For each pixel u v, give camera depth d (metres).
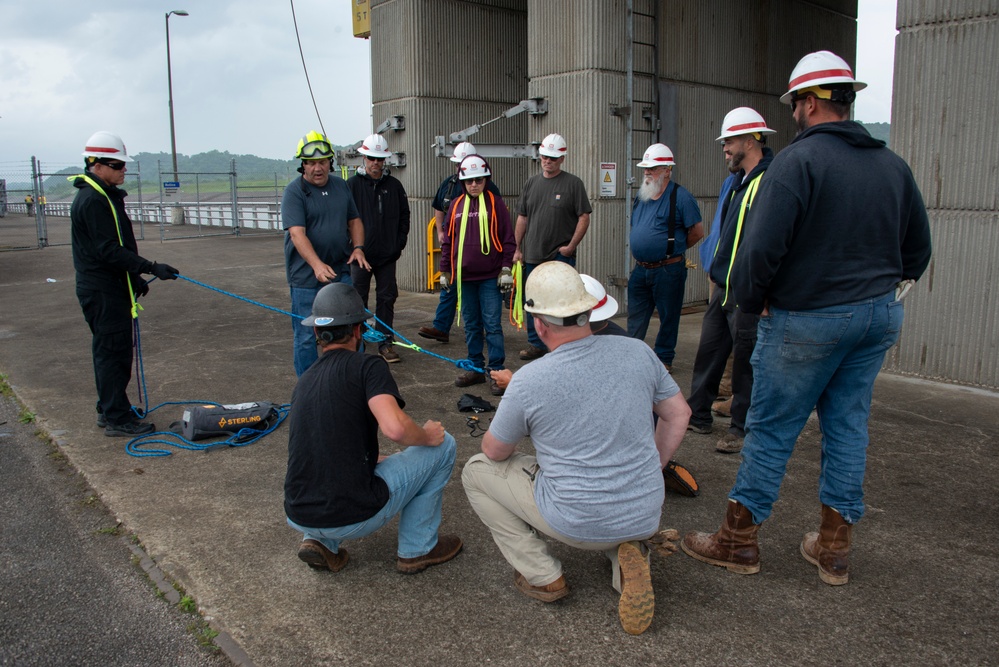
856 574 3.10
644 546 2.84
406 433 2.80
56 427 4.98
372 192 6.52
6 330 8.09
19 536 3.54
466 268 5.75
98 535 3.55
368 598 2.99
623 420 2.61
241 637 2.76
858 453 2.94
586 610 2.89
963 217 5.52
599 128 8.20
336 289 3.00
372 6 10.74
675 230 5.52
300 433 2.91
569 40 8.20
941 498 3.78
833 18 11.35
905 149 5.71
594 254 8.38
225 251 15.84
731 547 3.12
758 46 10.07
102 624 2.86
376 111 11.00
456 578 3.14
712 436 4.71
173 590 3.08
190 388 5.86
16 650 2.70
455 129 10.70
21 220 31.14
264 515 3.72
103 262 4.57
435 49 10.34
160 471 4.27
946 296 5.66
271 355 6.91
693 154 9.36
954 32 5.39
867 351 2.86
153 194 58.03
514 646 2.68
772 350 2.89
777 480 3.02
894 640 2.67
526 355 6.70
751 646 2.65
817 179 2.64
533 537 2.93
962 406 5.18
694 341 7.36
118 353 4.75
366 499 2.90
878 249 2.73
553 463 2.67
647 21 8.50
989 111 5.31
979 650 2.60
